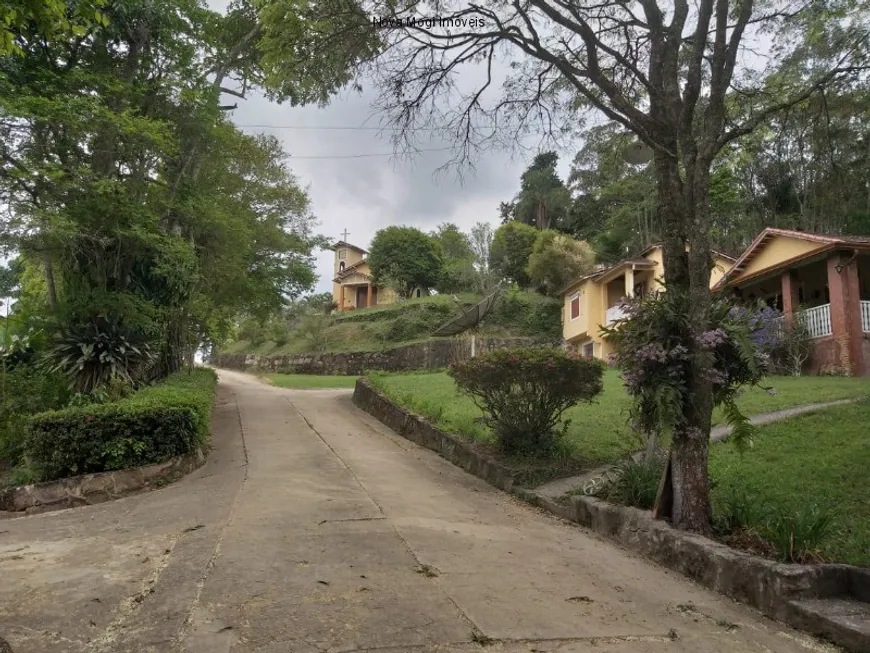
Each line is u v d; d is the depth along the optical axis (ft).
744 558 16.17
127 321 50.52
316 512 22.34
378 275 175.73
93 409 30.63
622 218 133.18
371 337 140.67
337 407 63.67
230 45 60.80
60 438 29.45
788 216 90.99
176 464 31.12
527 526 23.06
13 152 39.50
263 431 45.50
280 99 44.04
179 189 54.49
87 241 46.80
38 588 14.80
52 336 49.83
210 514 22.30
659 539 19.44
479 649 11.76
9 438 39.34
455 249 188.75
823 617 13.64
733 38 21.95
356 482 28.43
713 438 32.50
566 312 116.78
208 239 62.08
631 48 28.55
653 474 23.11
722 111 21.63
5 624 12.52
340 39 26.53
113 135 44.04
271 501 23.97
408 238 175.63
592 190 147.64
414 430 44.16
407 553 17.76
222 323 85.30
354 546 18.20
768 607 14.99
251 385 98.32
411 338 135.23
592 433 36.17
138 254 52.47
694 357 20.35
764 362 20.38
